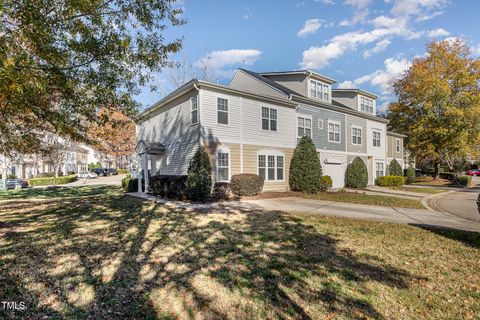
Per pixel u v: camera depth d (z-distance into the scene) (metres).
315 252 5.27
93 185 24.88
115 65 6.23
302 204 11.50
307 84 18.33
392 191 18.20
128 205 10.81
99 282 3.87
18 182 22.97
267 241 5.93
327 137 18.98
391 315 3.19
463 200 14.39
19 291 3.57
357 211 10.05
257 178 13.59
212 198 12.46
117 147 39.56
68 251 5.13
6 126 7.66
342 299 3.52
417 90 27.22
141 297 3.48
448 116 25.03
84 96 6.71
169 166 15.37
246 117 14.50
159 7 6.12
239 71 19.59
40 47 4.83
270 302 3.42
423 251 5.43
